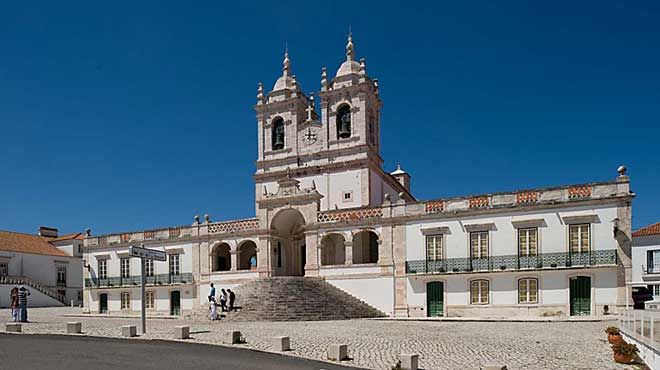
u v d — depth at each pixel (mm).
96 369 13547
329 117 47250
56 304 63594
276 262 44688
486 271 35531
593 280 33000
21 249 64062
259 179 49062
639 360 15797
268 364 14797
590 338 21734
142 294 21891
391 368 14531
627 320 19281
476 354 17312
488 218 36188
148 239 48719
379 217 39625
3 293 57812
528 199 35281
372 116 47969
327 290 38688
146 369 13656
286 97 49031
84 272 51250
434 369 14664
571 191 34219
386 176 49875
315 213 41969
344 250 43000
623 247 32406
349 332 24281
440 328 26859
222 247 47094
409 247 38438
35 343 18734
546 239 34406
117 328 25625
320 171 46812
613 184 33094
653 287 43500
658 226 45562
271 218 43812
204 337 20938
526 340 21141
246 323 30797
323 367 14539
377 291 39031
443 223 37562
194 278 46219
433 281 37469
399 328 26812
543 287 34250
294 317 33969
